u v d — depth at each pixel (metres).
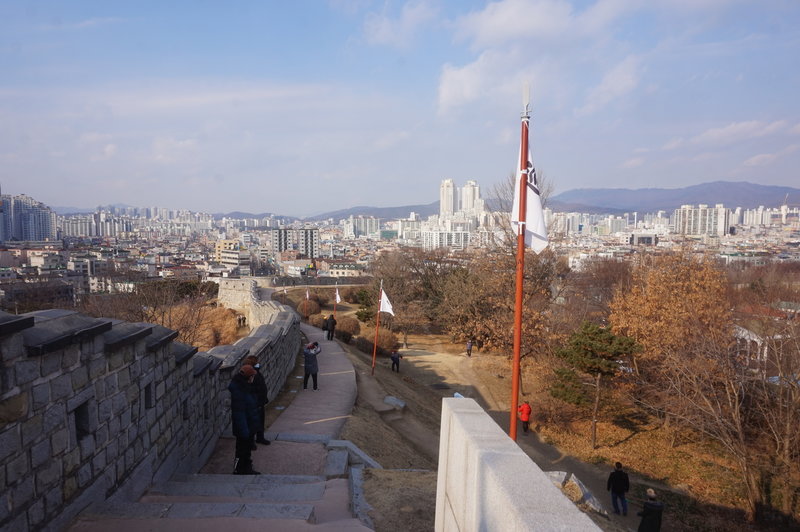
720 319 25.84
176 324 25.50
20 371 4.26
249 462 8.45
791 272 64.25
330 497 6.77
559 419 24.88
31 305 37.41
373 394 18.75
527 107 8.27
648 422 25.03
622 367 25.97
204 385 9.64
